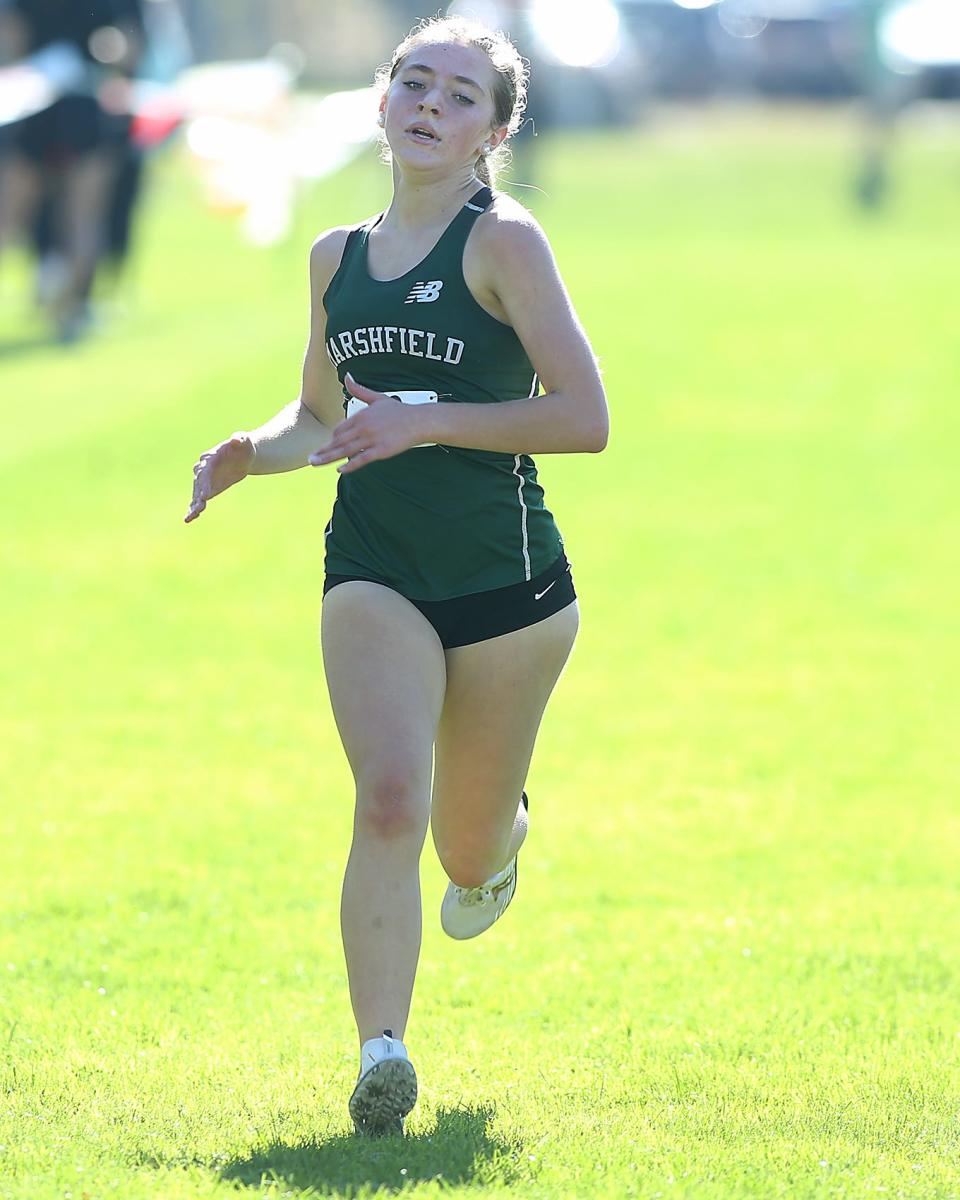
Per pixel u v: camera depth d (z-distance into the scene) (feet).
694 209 374.63
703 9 483.51
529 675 53.62
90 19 215.10
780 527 154.61
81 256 223.30
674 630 126.11
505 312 51.60
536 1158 47.50
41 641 122.01
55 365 210.38
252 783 95.09
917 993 66.23
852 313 244.22
